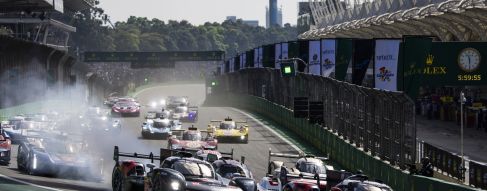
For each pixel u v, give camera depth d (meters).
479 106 143.50
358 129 92.00
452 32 162.12
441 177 74.25
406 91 85.50
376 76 94.12
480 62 112.44
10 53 155.50
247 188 51.31
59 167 63.12
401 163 70.25
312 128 125.06
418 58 85.06
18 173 64.75
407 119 69.38
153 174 44.91
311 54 124.69
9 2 187.88
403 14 165.88
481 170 62.62
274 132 147.50
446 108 158.00
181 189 42.84
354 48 105.19
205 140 98.88
